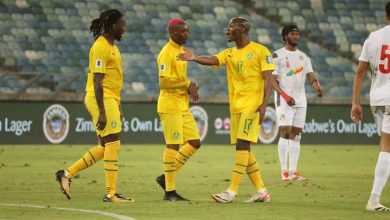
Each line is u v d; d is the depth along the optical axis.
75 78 76.12
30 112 74.44
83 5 94.81
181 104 32.16
